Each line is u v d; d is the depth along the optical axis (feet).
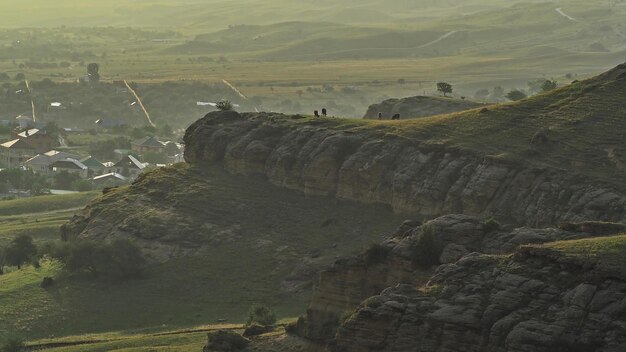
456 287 399.24
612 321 359.25
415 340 391.04
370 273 461.37
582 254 380.78
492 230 447.42
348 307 463.01
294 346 469.57
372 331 401.70
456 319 385.09
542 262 388.16
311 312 473.26
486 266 402.11
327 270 472.03
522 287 383.04
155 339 622.13
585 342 358.23
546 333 364.17
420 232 455.63
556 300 374.02
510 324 373.40
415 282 444.14
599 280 369.71
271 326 525.75
